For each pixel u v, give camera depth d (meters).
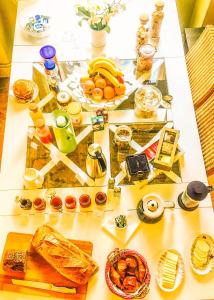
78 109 1.74
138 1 2.18
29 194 1.65
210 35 2.05
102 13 1.87
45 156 1.74
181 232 1.57
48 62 1.83
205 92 2.03
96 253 1.53
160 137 1.68
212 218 1.60
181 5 2.74
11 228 1.59
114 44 2.04
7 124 1.82
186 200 1.56
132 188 1.66
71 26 2.10
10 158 1.73
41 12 2.14
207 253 1.52
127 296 1.42
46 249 1.47
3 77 2.97
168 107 1.85
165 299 1.45
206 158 1.91
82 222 1.60
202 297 1.46
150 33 2.03
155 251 1.54
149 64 1.91
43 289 1.47
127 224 1.58
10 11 2.62
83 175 1.69
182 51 2.02
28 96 1.86
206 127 1.96
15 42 2.06
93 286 1.47
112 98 1.83
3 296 1.46
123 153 1.74
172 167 1.71
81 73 1.93
